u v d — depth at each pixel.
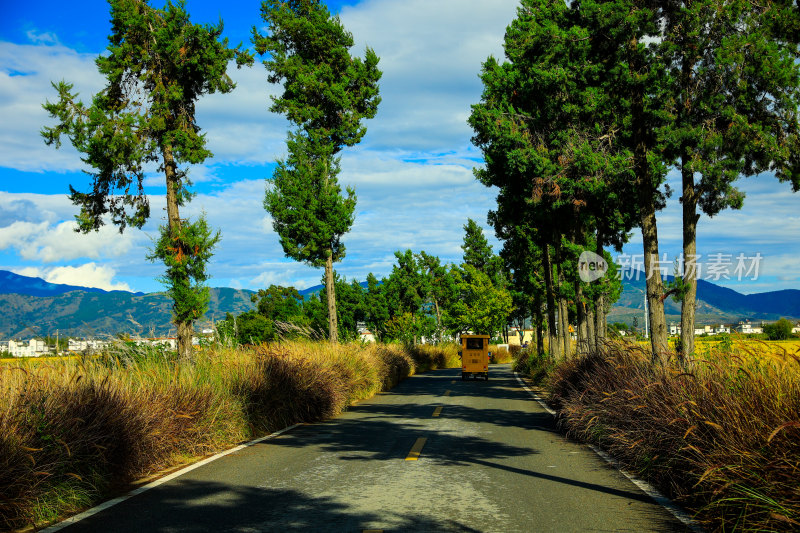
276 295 64.94
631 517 5.16
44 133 12.73
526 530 4.78
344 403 14.88
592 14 11.47
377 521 5.05
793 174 11.30
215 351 13.77
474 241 64.50
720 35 11.41
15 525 4.89
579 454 8.48
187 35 13.96
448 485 6.48
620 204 16.95
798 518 4.09
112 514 5.31
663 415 6.76
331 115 22.33
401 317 56.75
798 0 10.99
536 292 34.47
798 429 4.61
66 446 5.63
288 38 21.70
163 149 14.34
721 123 11.62
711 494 5.25
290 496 5.99
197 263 14.08
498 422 12.46
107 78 13.69
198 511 5.40
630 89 11.91
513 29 21.08
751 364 6.24
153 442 7.45
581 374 12.29
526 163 17.78
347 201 22.20
